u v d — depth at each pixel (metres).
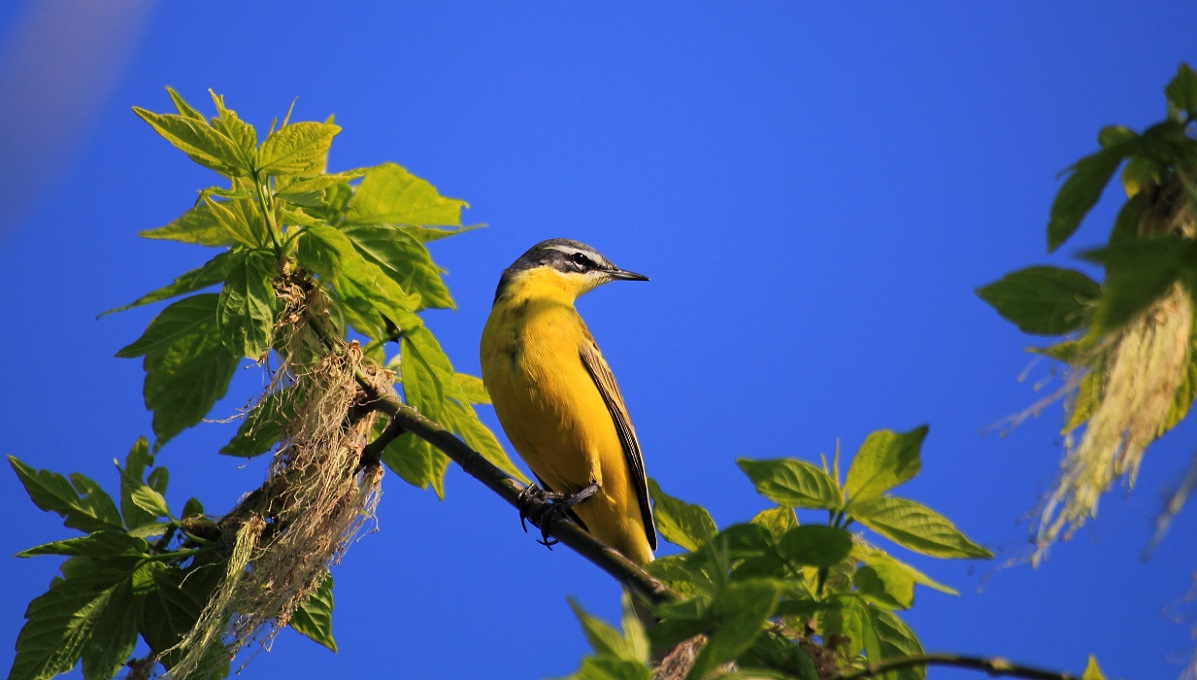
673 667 6.73
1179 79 6.03
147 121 9.71
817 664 6.39
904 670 6.41
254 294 9.96
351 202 10.77
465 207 10.75
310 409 10.26
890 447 6.12
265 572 9.87
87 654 9.66
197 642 9.56
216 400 10.88
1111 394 5.25
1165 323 5.23
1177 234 5.90
